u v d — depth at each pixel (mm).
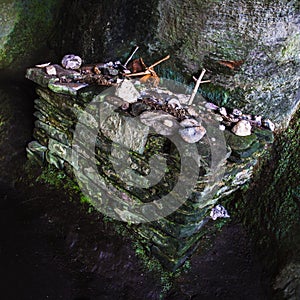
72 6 1953
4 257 1644
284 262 1535
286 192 1653
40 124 1896
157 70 1797
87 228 1713
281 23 1545
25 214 1817
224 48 1613
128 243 1644
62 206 1814
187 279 1560
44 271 1610
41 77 1732
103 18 1825
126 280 1572
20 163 2004
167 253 1540
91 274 1609
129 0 1738
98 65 1816
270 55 1594
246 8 1532
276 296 1503
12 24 2018
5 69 2115
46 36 2105
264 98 1652
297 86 1680
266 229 1659
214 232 1696
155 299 1514
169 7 1649
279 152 1727
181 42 1684
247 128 1507
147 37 1761
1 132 2062
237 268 1616
